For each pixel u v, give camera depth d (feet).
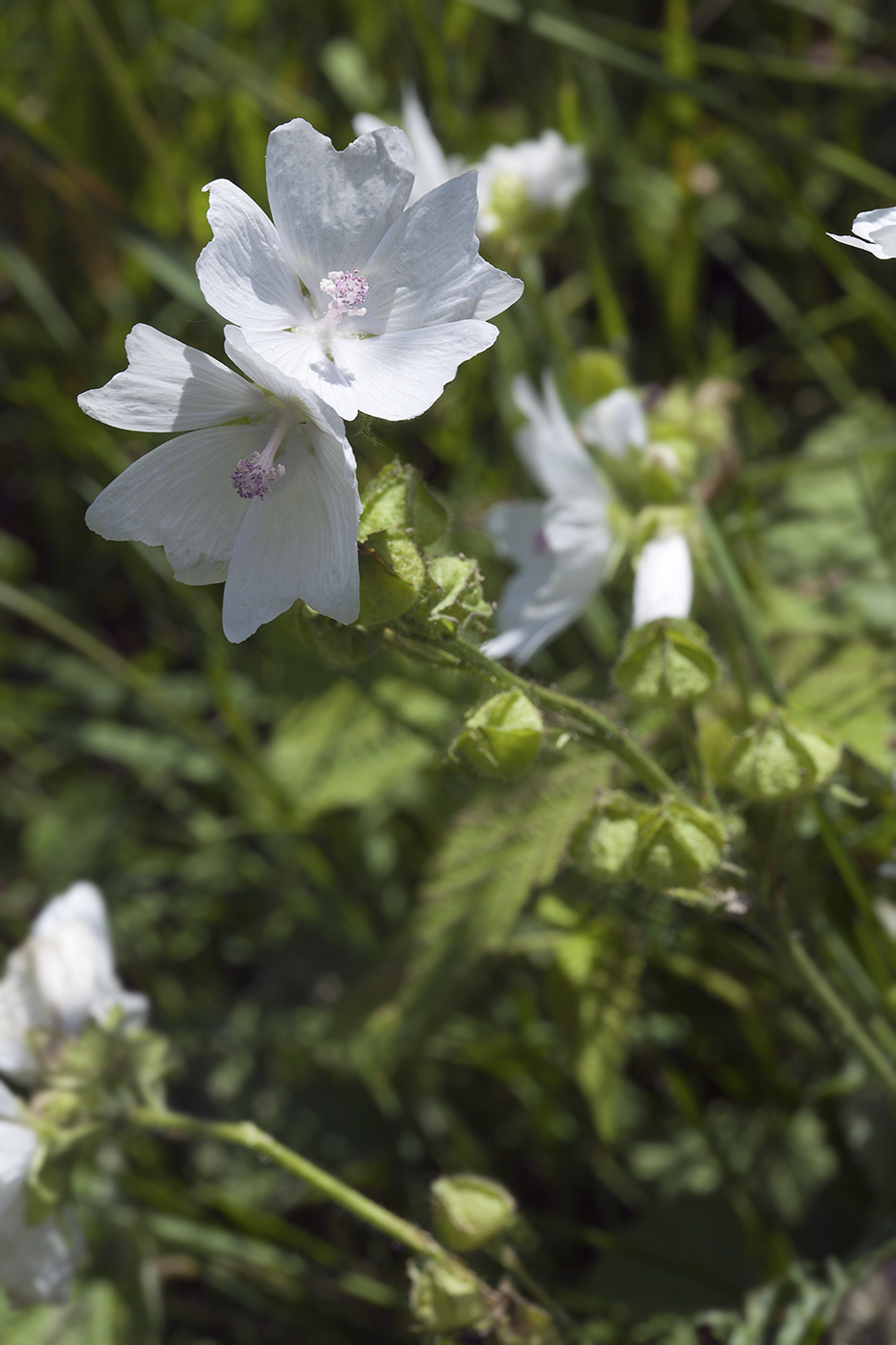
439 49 2.60
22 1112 1.85
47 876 2.55
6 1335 2.05
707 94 2.37
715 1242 2.05
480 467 2.62
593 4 3.13
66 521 2.85
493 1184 1.79
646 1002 2.15
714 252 2.91
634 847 1.70
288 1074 2.24
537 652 2.41
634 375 2.85
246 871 2.48
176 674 2.75
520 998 2.16
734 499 2.41
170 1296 2.20
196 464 1.62
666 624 1.73
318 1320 2.10
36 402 2.45
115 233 2.38
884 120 3.04
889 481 2.43
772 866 1.78
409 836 2.41
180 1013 2.37
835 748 1.73
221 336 2.42
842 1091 2.02
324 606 1.58
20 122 2.37
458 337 1.59
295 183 1.61
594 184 2.89
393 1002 2.02
